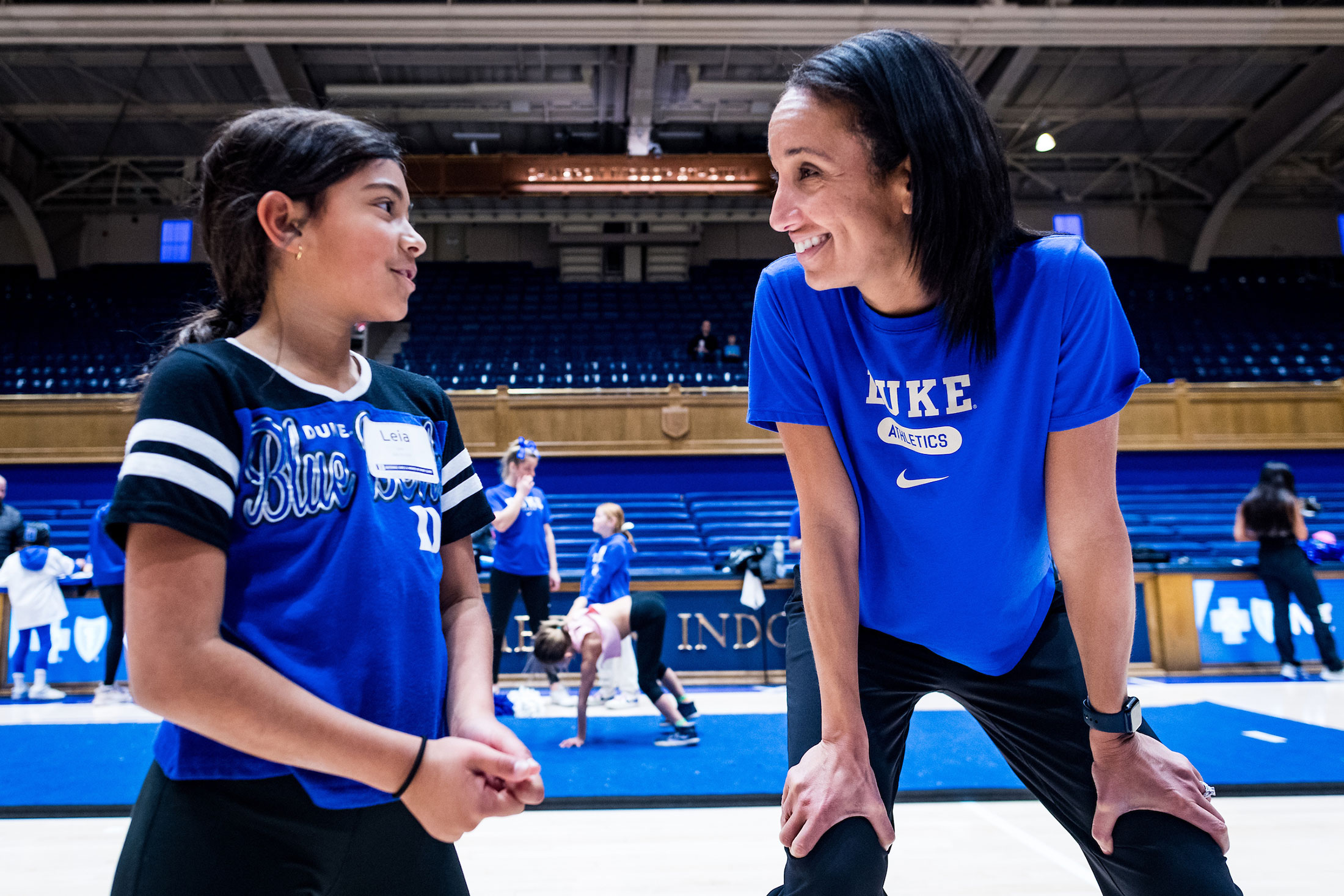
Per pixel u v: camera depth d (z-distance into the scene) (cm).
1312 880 210
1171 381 1186
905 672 113
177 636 67
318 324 87
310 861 78
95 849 239
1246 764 319
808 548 104
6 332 1273
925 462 100
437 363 1231
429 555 89
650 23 1020
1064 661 108
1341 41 1052
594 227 1574
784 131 84
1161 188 1625
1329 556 628
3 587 570
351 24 1012
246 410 77
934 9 1020
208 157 86
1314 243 1628
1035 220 1627
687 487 946
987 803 283
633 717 457
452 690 90
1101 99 1366
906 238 86
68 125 1374
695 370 1196
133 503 67
